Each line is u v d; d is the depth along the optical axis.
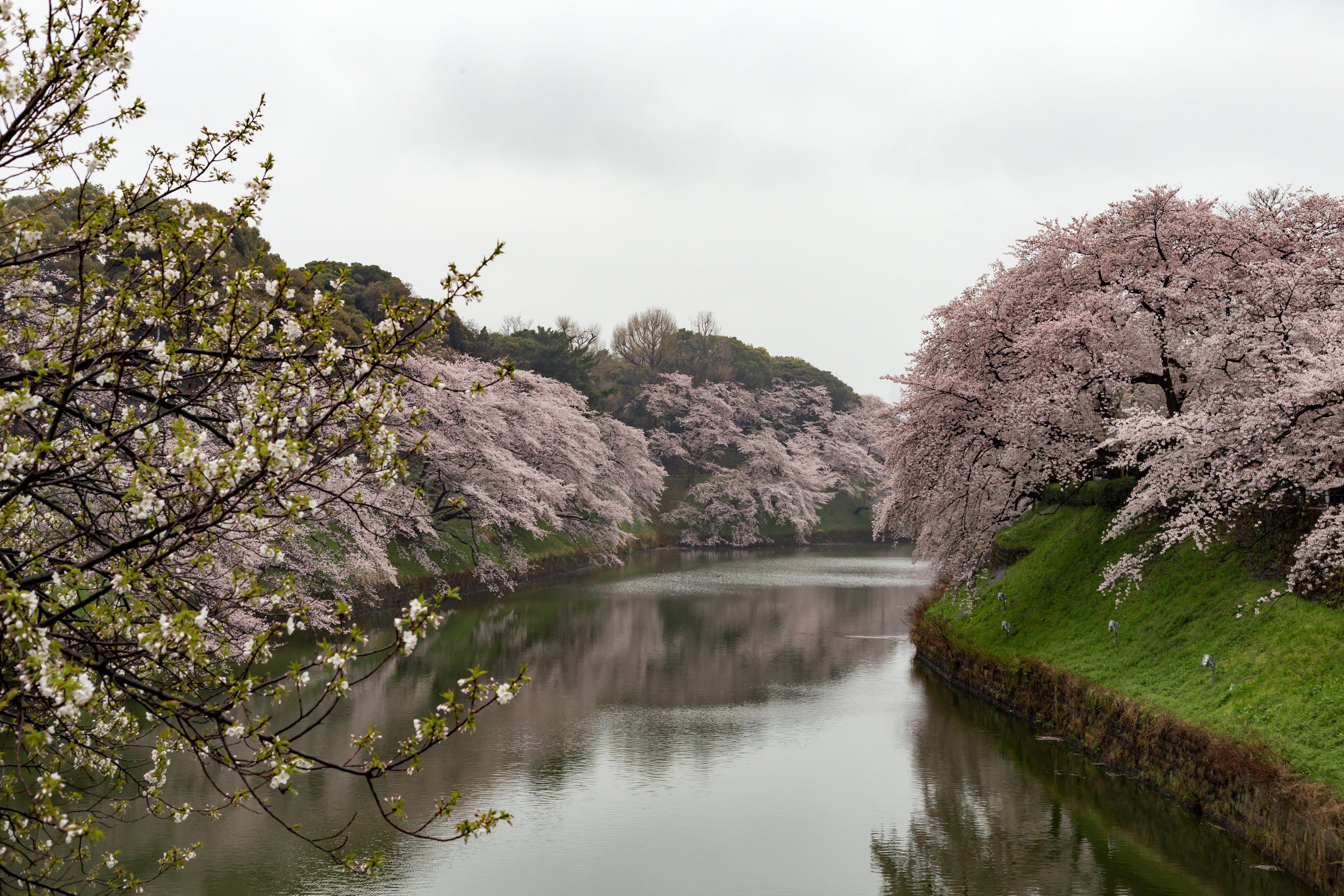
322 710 20.28
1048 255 22.72
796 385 99.69
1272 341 16.77
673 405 86.31
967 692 23.77
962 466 22.80
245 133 6.35
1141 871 12.53
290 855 12.84
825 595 44.34
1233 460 15.52
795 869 12.80
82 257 5.79
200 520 5.42
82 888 11.02
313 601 21.84
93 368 5.59
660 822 14.62
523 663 27.22
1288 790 11.56
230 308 5.93
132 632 5.52
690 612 38.34
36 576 5.12
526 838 13.88
